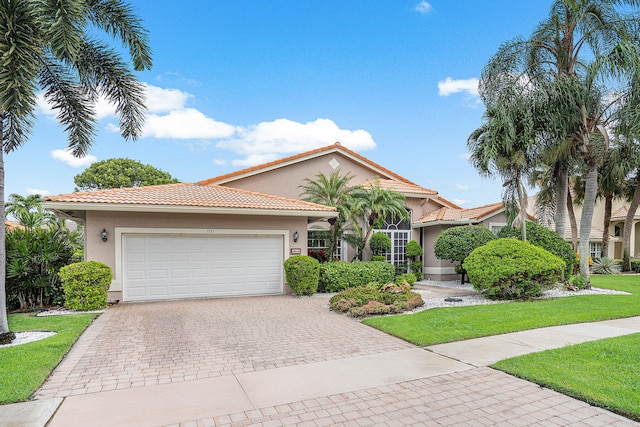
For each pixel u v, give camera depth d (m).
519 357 6.43
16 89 7.42
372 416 4.41
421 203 21.09
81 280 11.12
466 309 10.81
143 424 4.20
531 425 4.18
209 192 15.59
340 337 8.10
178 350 7.16
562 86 13.66
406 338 7.82
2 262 7.79
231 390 5.20
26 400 4.82
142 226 13.03
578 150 15.40
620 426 4.12
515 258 12.40
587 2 13.86
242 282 14.31
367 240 18.52
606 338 7.65
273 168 19.16
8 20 7.43
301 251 15.16
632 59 12.72
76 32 8.33
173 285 13.40
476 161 16.25
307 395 5.02
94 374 5.85
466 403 4.74
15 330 8.49
